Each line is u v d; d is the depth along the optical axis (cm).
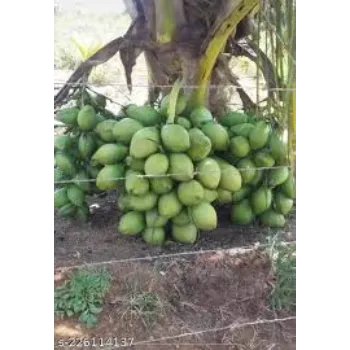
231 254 334
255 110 376
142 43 357
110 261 321
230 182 338
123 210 343
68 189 351
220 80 372
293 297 313
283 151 352
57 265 317
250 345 292
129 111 339
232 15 335
